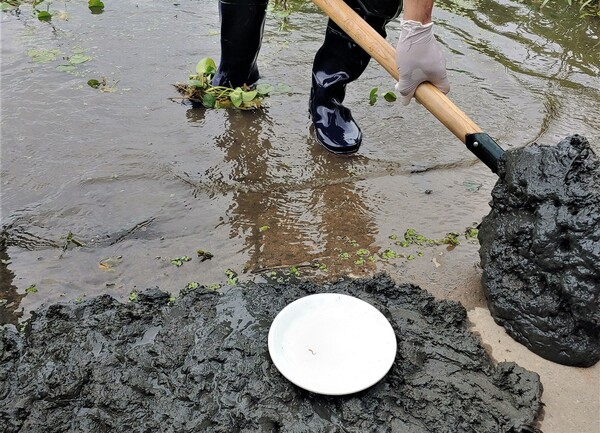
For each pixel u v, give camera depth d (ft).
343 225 6.72
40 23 10.70
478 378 4.93
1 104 8.33
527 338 5.31
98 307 5.43
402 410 4.62
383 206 7.06
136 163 7.45
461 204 7.14
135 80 9.20
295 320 5.15
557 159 5.34
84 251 6.17
